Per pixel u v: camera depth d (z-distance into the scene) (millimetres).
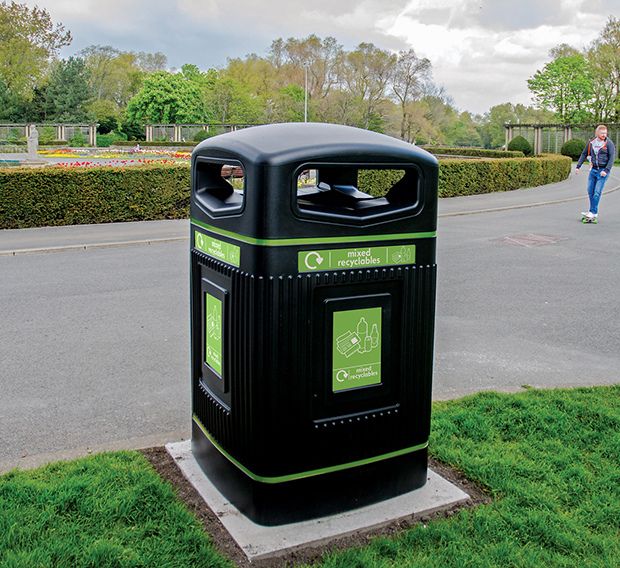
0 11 56281
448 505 2918
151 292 7816
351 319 2746
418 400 2949
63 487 2990
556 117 61938
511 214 15531
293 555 2586
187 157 35344
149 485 3014
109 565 2455
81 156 35750
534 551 2576
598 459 3338
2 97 57688
